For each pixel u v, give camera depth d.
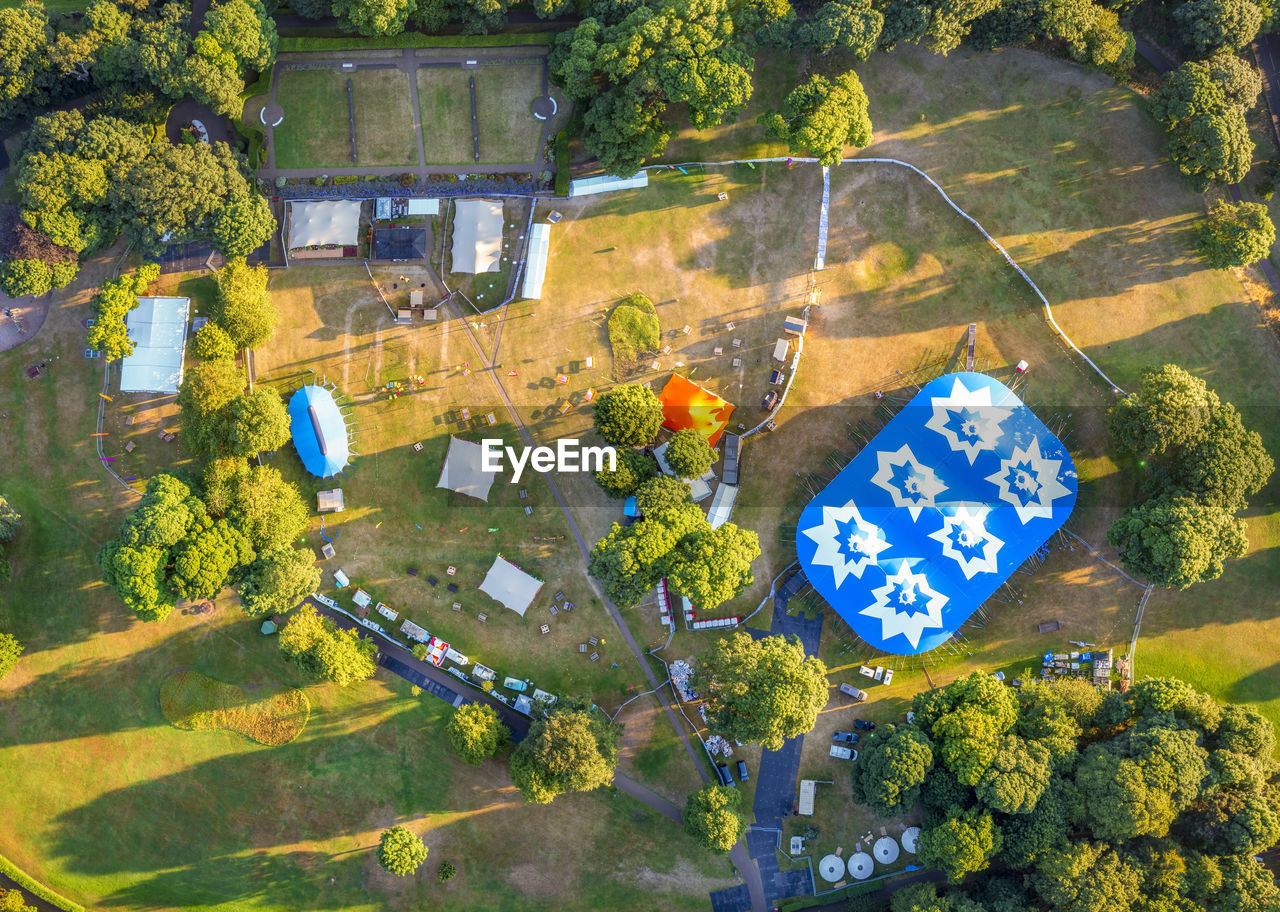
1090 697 68.69
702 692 69.19
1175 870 64.94
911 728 68.12
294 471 74.50
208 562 66.81
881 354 74.81
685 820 69.00
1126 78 74.94
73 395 74.62
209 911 72.44
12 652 71.62
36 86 71.06
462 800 72.88
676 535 67.44
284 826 72.94
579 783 66.19
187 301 74.62
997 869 69.94
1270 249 75.00
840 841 72.62
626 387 70.69
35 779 73.19
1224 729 68.12
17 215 68.06
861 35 70.00
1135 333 74.69
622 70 68.56
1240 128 70.75
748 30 72.12
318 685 73.44
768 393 74.25
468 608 73.69
